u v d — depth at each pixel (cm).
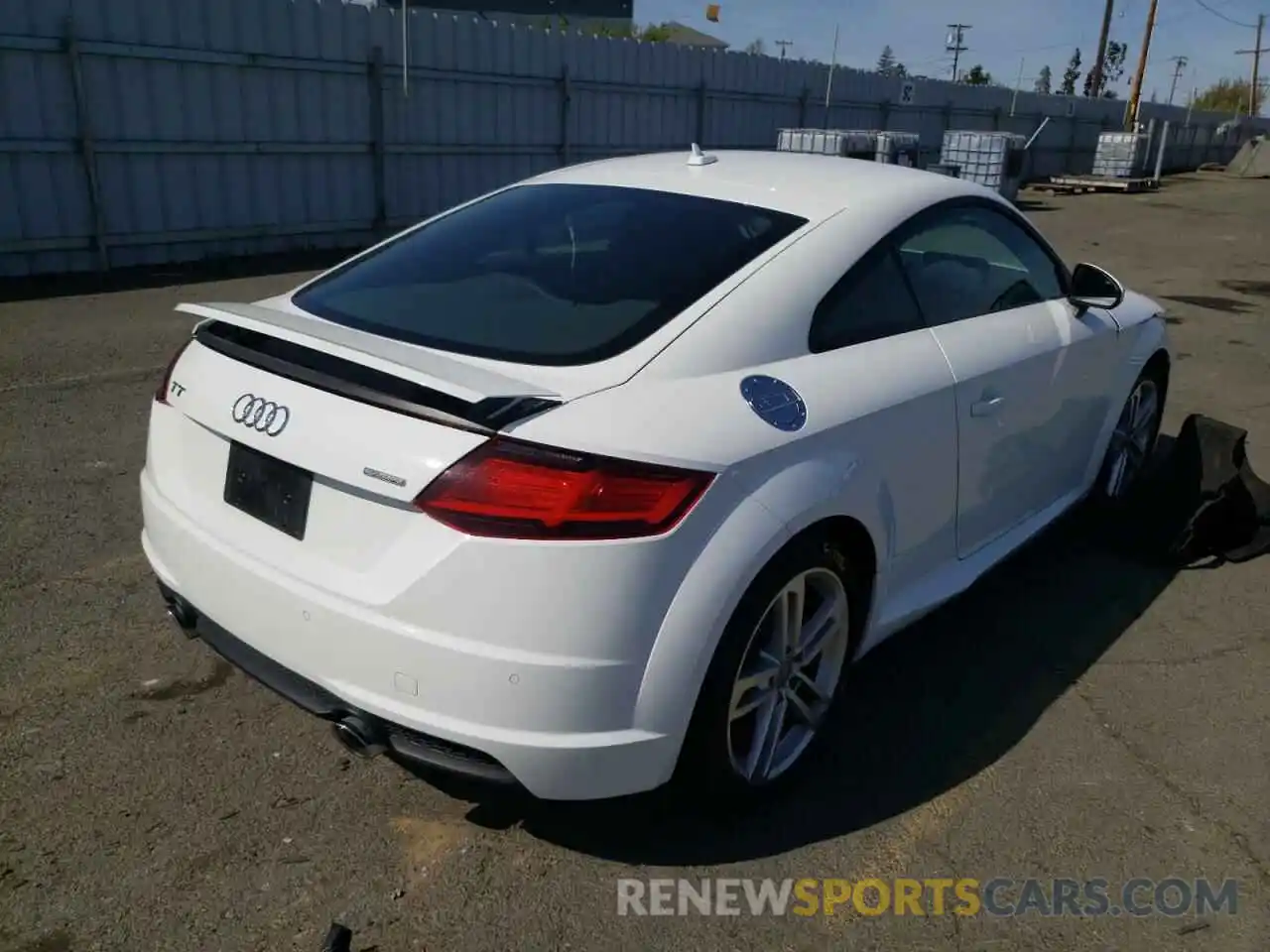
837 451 254
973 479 322
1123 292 385
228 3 1065
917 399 283
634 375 232
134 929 223
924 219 317
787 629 256
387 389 223
